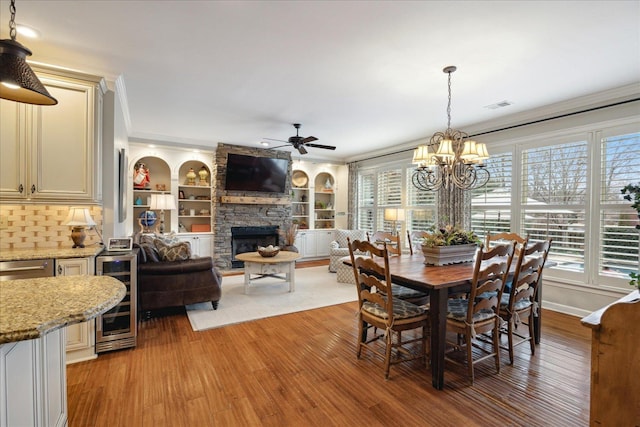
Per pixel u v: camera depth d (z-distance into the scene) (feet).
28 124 8.96
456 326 8.05
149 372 8.24
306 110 14.28
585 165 12.47
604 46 8.59
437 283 7.45
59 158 9.30
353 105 13.51
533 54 9.04
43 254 8.46
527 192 14.34
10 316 3.38
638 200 9.83
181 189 22.35
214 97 12.71
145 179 20.15
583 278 12.47
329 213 28.86
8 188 8.76
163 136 19.66
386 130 17.71
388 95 12.33
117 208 11.69
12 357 3.73
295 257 16.07
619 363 4.70
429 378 8.10
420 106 13.60
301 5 6.95
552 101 12.82
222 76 10.68
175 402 6.98
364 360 9.04
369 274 9.59
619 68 9.87
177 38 8.34
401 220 20.33
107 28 7.87
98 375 8.05
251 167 22.24
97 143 9.89
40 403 4.51
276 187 23.61
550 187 13.55
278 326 11.56
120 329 9.59
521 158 14.58
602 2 6.75
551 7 6.95
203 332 10.94
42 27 7.82
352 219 25.93
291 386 7.68
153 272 11.87
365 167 25.11
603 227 11.94
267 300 14.64
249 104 13.48
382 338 10.48
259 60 9.53
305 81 11.07
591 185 12.28
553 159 13.46
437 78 10.72
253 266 15.61
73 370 8.30
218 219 21.63
